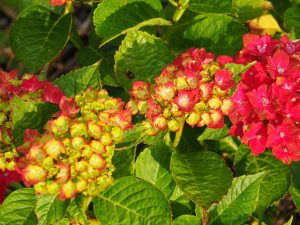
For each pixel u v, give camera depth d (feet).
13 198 2.02
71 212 1.96
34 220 2.00
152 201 1.98
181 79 1.87
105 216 1.97
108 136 1.76
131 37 2.21
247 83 2.07
